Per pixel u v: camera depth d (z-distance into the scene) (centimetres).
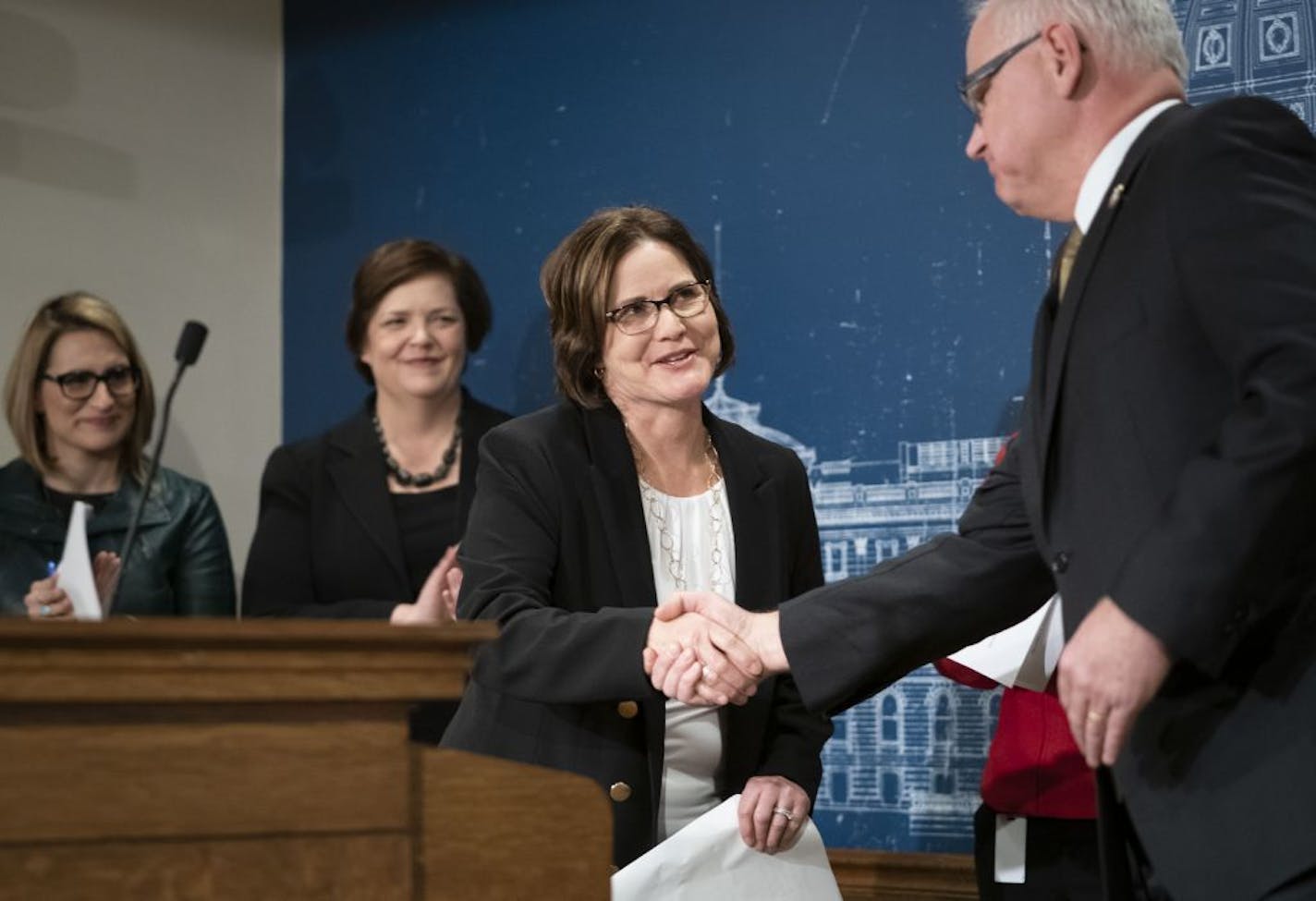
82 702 128
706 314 225
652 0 357
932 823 306
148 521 326
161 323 383
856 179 326
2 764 126
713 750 220
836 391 326
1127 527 160
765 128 339
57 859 126
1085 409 167
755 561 224
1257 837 152
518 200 374
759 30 341
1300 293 148
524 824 144
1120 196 167
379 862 137
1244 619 149
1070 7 172
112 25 379
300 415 403
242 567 393
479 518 221
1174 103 171
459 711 225
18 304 357
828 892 208
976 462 309
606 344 224
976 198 312
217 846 132
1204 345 158
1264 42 285
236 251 400
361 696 138
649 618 202
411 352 325
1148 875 172
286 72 410
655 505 225
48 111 365
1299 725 153
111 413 321
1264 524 146
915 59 321
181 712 132
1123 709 150
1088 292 168
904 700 311
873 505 320
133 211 380
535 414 230
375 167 395
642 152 356
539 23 373
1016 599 200
